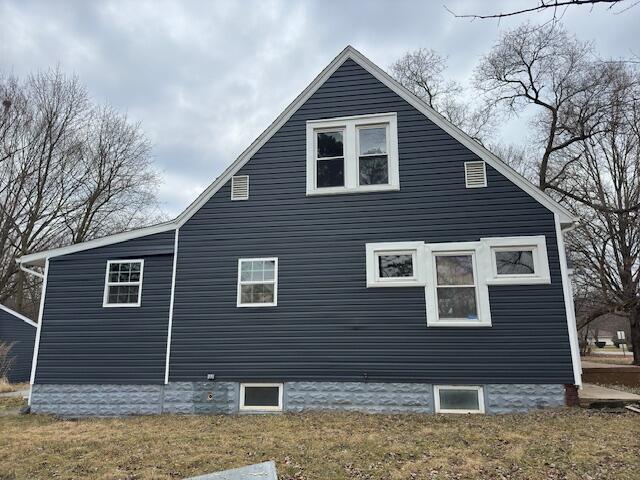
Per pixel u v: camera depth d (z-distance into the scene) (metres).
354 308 9.39
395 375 8.99
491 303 8.89
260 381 9.42
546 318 8.66
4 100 23.06
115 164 26.98
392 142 9.97
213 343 9.73
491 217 9.26
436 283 9.23
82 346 10.09
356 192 9.90
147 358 9.87
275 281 9.80
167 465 5.92
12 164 23.31
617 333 44.28
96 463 6.11
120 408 9.71
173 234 10.39
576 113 20.14
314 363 9.32
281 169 10.34
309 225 9.96
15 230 23.64
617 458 5.68
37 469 5.91
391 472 5.47
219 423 8.42
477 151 9.59
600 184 21.25
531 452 6.04
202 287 10.04
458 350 8.86
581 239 21.95
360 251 9.63
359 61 10.50
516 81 21.08
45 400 9.94
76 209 25.52
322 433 7.34
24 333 22.11
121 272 10.38
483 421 7.91
